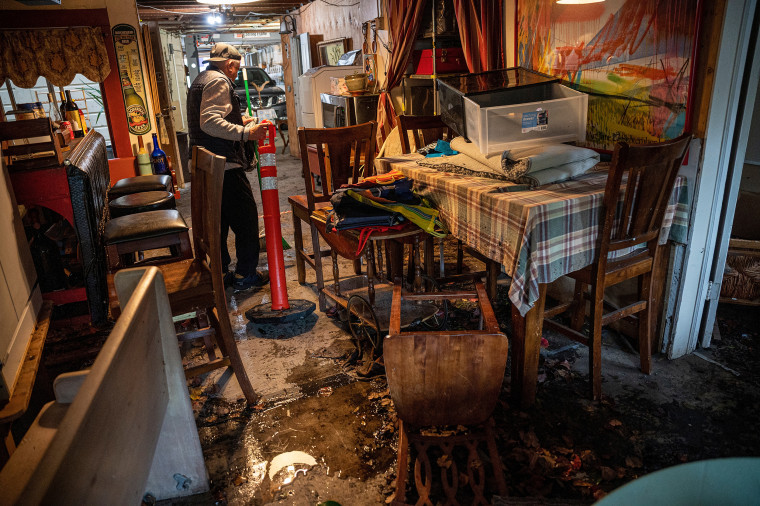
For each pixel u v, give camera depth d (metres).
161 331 1.58
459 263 3.55
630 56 2.52
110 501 0.98
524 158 2.34
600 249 2.07
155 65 6.66
